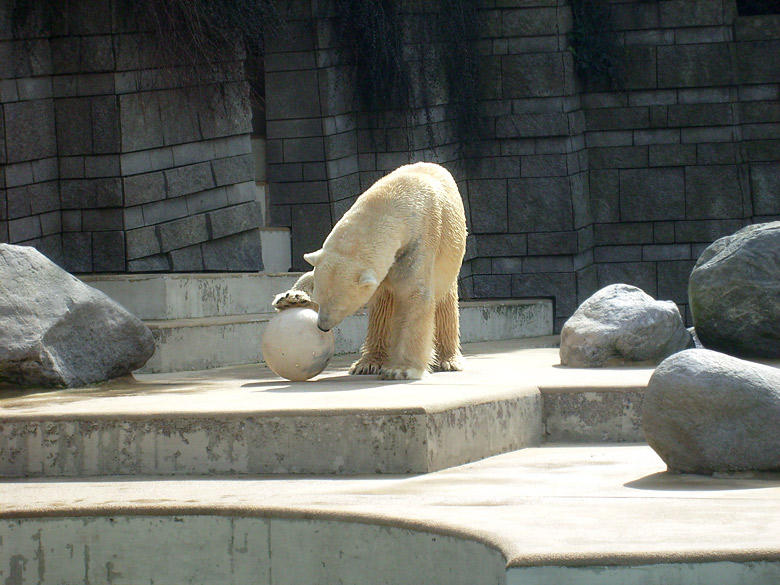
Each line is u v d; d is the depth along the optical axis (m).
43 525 6.11
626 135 18.22
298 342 9.27
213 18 14.16
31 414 7.54
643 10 18.00
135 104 13.52
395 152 16.73
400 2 16.55
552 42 17.50
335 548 5.64
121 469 7.42
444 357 10.31
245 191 15.16
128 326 9.69
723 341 11.14
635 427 8.53
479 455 7.77
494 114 17.70
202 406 7.55
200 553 5.99
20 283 9.16
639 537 4.82
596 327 10.62
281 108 16.34
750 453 6.68
